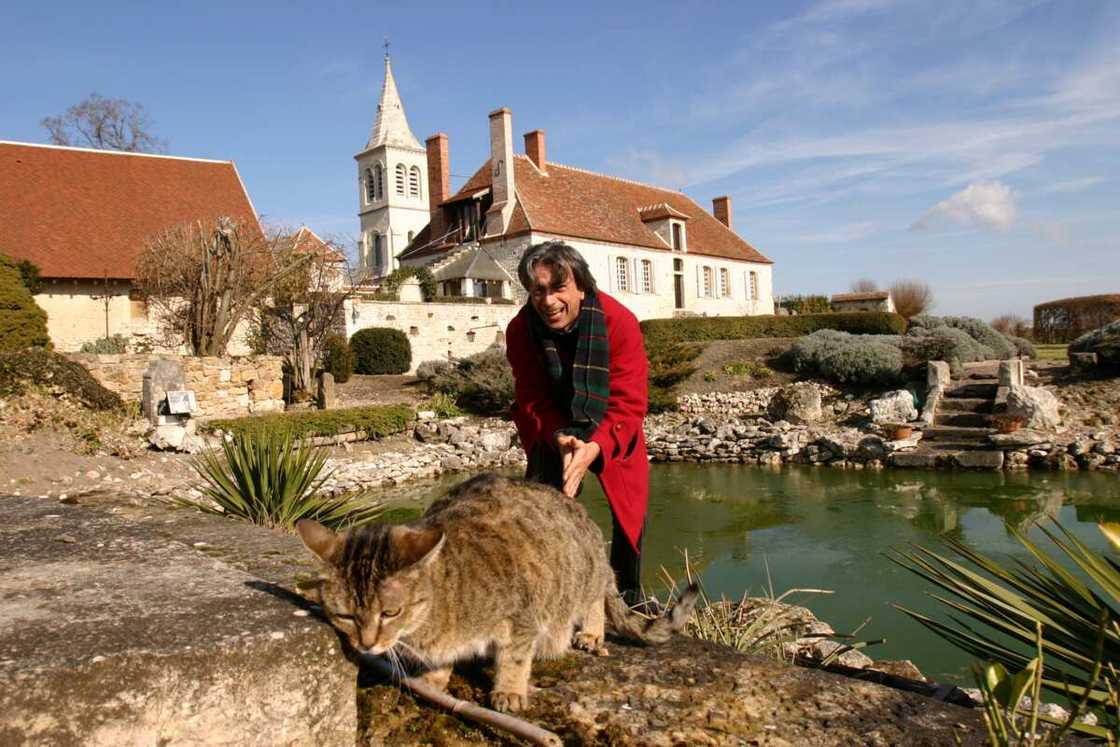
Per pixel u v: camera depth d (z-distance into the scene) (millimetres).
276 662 1858
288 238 22531
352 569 1969
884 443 14992
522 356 3348
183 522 3547
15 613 1939
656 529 10391
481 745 2131
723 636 4438
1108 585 3170
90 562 2486
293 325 20828
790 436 16516
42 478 10344
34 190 27109
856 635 6125
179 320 19938
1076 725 2465
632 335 3223
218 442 13555
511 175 32156
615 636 2957
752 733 2184
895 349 19969
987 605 3463
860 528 10000
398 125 49406
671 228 36938
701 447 17094
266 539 3174
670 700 2387
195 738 1751
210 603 2057
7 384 11844
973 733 2186
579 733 2189
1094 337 18453
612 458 3250
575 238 32188
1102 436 14281
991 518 10297
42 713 1572
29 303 21328
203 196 30391
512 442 18438
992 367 18734
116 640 1742
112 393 13523
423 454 16531
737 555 8883
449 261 31859
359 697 2363
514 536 2342
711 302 39500
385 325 25969
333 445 16266
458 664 2652
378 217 49625
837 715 2301
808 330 28406
